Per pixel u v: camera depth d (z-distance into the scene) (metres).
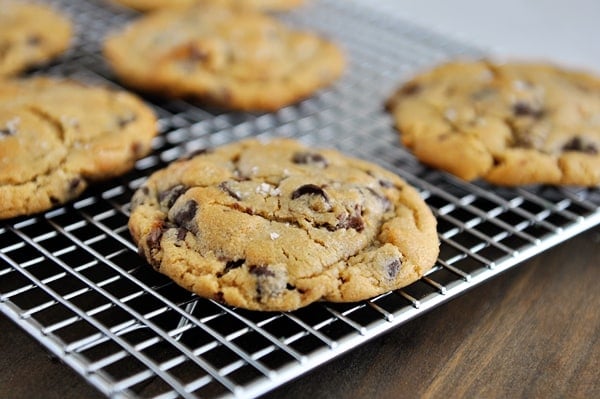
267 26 0.50
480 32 0.61
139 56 0.48
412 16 0.60
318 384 0.35
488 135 0.43
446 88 0.46
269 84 0.47
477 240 0.40
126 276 0.37
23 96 0.43
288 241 0.37
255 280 0.36
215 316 0.36
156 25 0.50
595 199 0.43
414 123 0.44
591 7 0.65
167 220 0.38
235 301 0.36
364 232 0.37
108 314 0.37
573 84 0.46
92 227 0.40
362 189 0.39
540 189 0.43
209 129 0.46
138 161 0.43
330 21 0.56
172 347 0.36
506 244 0.40
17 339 0.36
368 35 0.54
